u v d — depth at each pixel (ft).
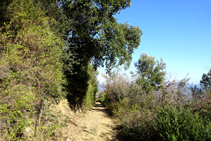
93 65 36.78
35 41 12.40
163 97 20.01
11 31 11.26
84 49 32.86
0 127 7.97
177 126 12.28
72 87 31.81
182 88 20.38
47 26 16.08
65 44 18.85
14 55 10.05
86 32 28.48
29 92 10.11
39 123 12.24
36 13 14.42
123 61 30.73
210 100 15.80
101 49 29.68
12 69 10.23
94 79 58.29
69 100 30.53
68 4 26.32
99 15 27.32
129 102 33.01
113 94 43.55
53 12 22.17
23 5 13.32
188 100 17.89
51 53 14.12
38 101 11.73
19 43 11.12
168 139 11.82
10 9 11.73
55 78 13.66
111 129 23.62
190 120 12.23
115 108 36.42
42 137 11.90
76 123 23.43
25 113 9.63
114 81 45.42
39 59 12.92
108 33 27.73
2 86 8.79
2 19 12.16
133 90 34.17
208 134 10.22
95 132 20.88
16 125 8.72
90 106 44.14
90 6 26.73
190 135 11.34
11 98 8.59
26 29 12.25
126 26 34.81
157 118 15.15
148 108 19.20
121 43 28.91
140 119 18.20
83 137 17.80
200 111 14.99
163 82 22.18
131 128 18.80
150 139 14.64
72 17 27.91
